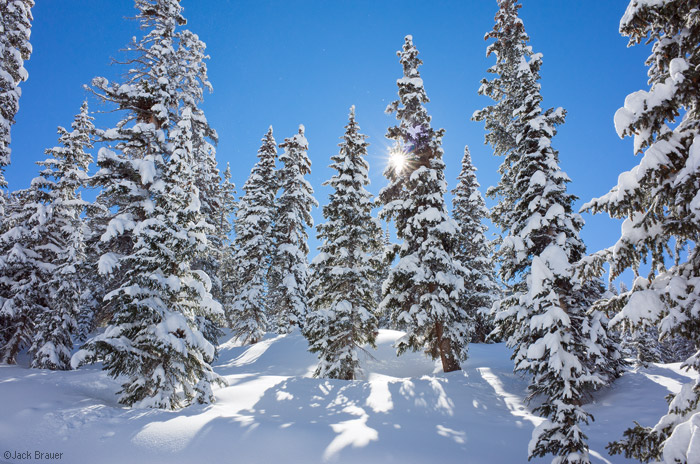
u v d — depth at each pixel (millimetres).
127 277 13672
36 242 20438
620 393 12633
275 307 29438
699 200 4426
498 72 19547
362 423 10125
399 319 16844
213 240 26672
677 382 12703
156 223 12523
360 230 19125
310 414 11078
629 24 5645
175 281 12414
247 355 23812
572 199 13922
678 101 4941
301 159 29359
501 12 19188
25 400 10258
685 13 5266
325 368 17203
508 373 16031
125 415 9648
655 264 5453
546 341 8773
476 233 26453
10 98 18281
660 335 4797
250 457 7820
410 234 17953
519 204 14477
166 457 7773
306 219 29375
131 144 16438
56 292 18359
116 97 16172
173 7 18906
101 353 10672
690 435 4094
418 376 19359
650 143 5309
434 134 19188
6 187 19703
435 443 8867
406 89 19906
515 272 14594
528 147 14742
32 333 19359
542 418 10961
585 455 6473
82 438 8422
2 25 19047
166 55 18141
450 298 17297
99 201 21141
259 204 29156
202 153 23484
